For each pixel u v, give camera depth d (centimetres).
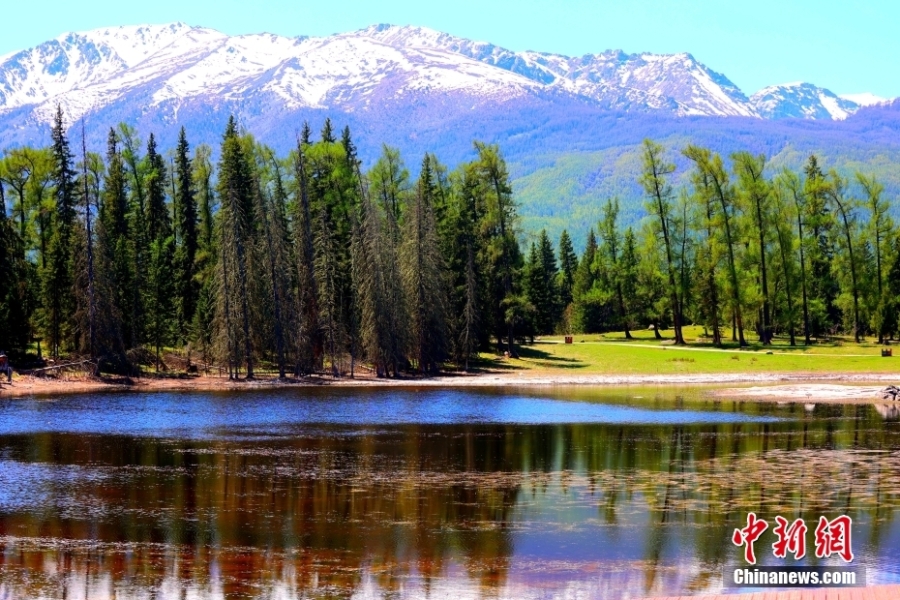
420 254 9175
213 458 4484
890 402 6894
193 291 9906
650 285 12250
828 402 6906
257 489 3794
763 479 3947
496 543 3017
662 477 4003
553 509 3447
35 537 3073
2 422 5694
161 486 3838
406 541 3039
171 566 2781
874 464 4256
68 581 2650
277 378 8619
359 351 9294
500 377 8994
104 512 3400
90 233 8056
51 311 8312
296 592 2569
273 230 8812
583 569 2762
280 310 8675
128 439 5059
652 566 2789
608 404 6838
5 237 8088
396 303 8906
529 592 2578
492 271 10119
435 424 5744
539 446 4841
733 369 9231
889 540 3044
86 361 8038
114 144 10312
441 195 10962
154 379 8244
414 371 9269
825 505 3475
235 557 2869
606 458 4478
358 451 4700
